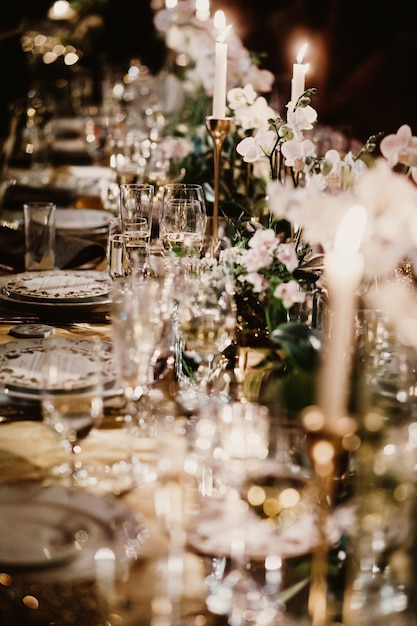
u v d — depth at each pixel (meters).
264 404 1.53
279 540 1.16
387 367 1.56
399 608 1.06
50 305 2.10
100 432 1.45
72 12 6.75
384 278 1.75
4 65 4.18
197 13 3.46
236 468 1.32
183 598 1.05
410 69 5.53
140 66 6.65
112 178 3.78
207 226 2.47
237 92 2.04
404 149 1.63
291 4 6.07
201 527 1.18
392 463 1.32
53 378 1.30
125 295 1.37
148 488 1.28
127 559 1.06
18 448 1.40
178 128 3.63
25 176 3.90
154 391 1.61
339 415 1.08
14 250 2.73
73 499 1.18
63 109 6.25
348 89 5.66
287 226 2.10
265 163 2.75
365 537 1.18
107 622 1.01
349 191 1.63
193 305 1.55
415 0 5.71
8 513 1.14
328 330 1.62
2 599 1.03
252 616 1.03
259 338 1.66
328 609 1.05
